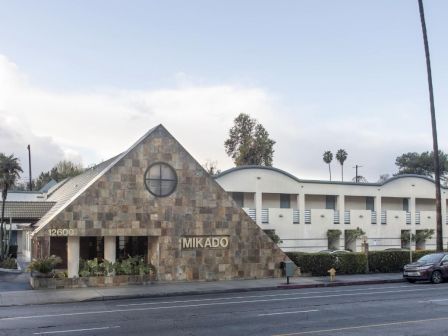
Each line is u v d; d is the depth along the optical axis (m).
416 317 16.05
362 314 16.69
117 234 26.59
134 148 27.41
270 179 45.78
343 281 27.66
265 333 13.49
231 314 16.91
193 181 28.45
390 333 13.41
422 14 33.16
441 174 88.25
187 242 27.97
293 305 19.00
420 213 53.44
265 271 29.52
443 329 13.98
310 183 47.66
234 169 44.41
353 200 51.53
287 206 48.06
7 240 45.12
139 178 27.31
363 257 32.12
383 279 28.81
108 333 13.70
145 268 27.05
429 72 33.09
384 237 50.91
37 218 44.84
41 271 25.12
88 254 32.44
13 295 22.59
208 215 28.58
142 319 16.06
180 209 28.02
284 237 45.84
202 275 28.11
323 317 16.11
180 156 28.31
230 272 28.70
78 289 24.58
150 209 27.39
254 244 29.39
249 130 76.06
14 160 42.81
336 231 47.84
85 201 26.09
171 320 15.78
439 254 29.30
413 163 90.38
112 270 26.25
